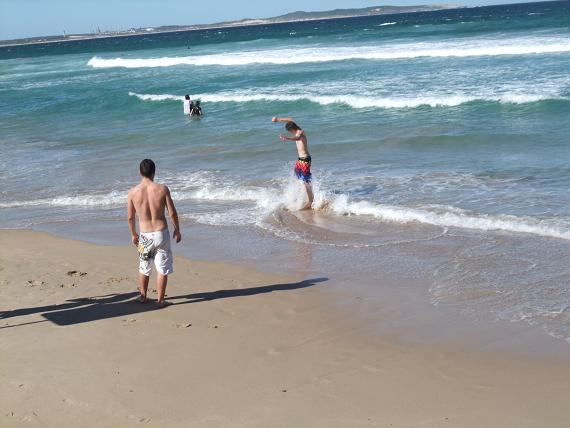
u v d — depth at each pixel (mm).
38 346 5820
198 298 7012
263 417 4484
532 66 26703
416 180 12117
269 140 17141
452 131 16531
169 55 62469
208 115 22781
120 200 12203
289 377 5102
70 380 5137
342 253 8531
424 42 46375
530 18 82438
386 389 4867
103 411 4633
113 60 53812
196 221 10508
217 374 5180
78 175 14664
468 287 7062
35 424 4496
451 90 22422
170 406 4684
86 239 9766
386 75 28391
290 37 87500
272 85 29016
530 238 8547
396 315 6375
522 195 10586
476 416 4426
